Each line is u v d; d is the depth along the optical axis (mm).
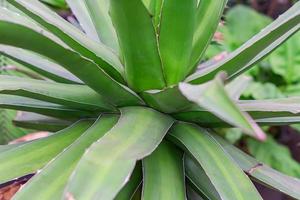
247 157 1227
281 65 2865
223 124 1191
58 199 1002
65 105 1210
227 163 1101
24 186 1011
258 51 1127
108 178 932
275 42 1209
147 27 1056
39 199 998
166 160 1152
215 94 834
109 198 912
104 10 1317
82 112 1243
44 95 1166
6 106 1235
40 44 944
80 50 1144
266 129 2600
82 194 914
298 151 2701
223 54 1536
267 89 2553
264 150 2420
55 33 1117
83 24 1373
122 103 1169
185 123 1193
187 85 926
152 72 1134
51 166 1050
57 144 1177
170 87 1060
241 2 3484
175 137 1164
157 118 1137
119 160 958
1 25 884
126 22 1044
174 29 1125
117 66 1183
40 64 1262
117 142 1004
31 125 1408
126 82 1181
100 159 955
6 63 1904
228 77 1188
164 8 1105
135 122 1095
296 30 1186
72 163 1064
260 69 2920
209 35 1229
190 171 1201
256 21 2982
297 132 2711
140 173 1177
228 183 1068
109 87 1115
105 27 1304
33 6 1161
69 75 1271
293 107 1158
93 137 1125
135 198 1207
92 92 1210
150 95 1123
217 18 1228
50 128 1408
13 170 1100
